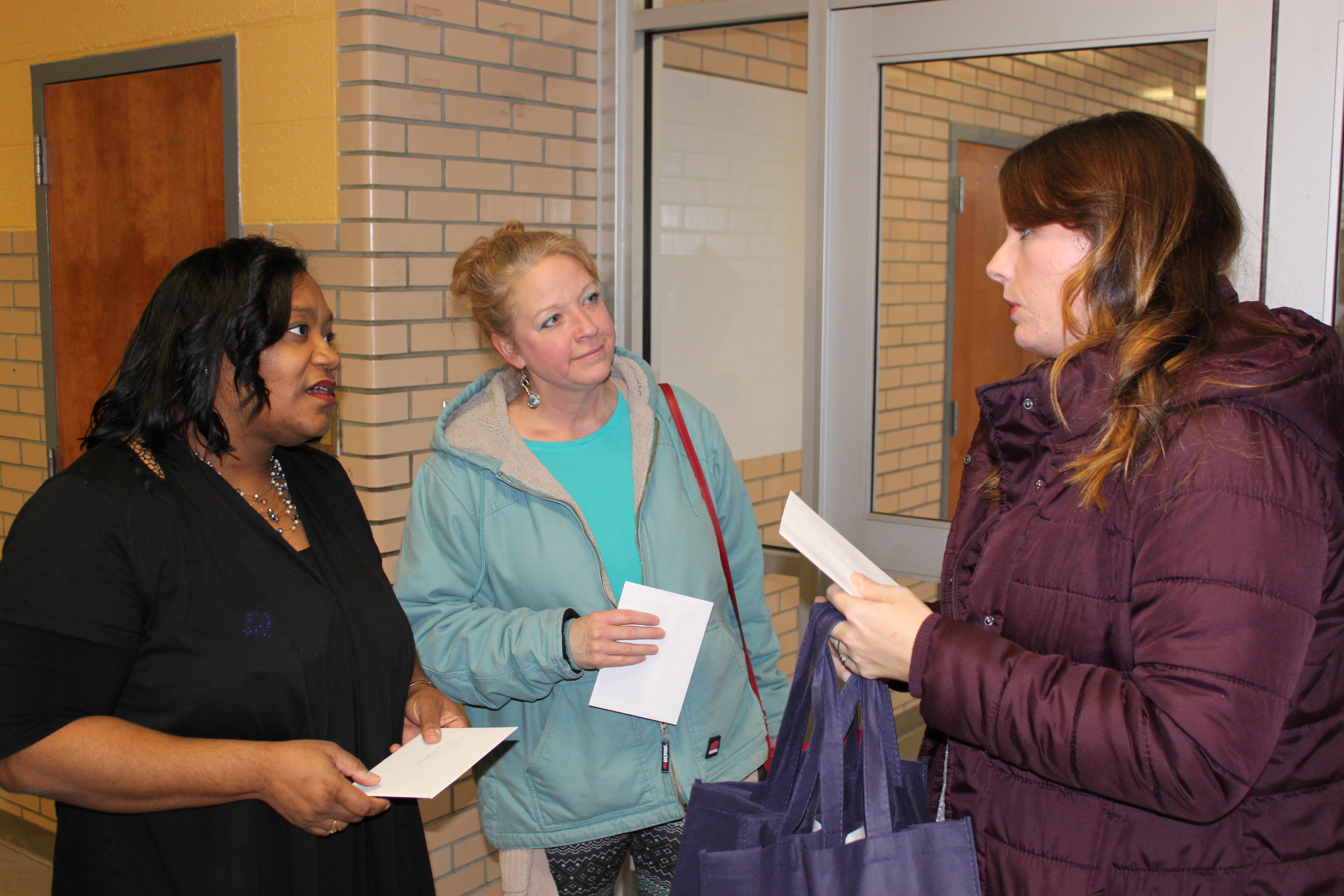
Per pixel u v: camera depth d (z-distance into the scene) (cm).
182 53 270
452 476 179
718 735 177
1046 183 115
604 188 297
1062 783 104
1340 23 201
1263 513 95
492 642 168
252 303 131
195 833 128
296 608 134
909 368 268
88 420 308
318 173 246
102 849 127
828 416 273
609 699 167
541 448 182
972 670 106
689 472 187
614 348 178
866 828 117
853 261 266
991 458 136
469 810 279
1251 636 93
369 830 146
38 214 312
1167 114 225
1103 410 107
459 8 252
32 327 322
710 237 302
